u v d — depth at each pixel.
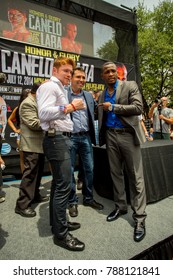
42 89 1.64
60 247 1.82
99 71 4.65
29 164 2.36
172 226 2.20
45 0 4.11
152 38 14.66
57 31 4.30
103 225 2.19
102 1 4.68
